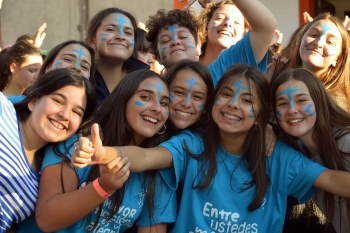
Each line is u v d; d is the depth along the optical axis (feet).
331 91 10.64
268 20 10.09
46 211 7.38
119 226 8.08
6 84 13.53
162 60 11.75
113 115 8.37
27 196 7.55
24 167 7.65
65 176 7.73
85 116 8.53
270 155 8.72
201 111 8.98
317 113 8.59
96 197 7.29
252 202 8.27
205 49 13.47
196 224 8.14
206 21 13.20
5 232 7.47
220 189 8.36
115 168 7.12
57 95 7.77
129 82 8.44
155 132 8.47
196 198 8.31
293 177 8.36
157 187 8.34
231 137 8.71
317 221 9.68
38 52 13.70
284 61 11.75
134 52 11.91
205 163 8.46
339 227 8.75
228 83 8.59
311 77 8.73
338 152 8.53
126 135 8.38
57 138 7.78
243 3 9.93
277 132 9.24
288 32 21.83
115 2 21.95
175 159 8.29
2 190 7.30
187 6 12.13
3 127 7.47
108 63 11.18
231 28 12.84
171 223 8.57
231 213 8.22
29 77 13.37
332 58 10.64
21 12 22.47
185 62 9.16
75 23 22.11
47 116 7.73
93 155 6.88
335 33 10.73
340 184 8.07
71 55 10.10
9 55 13.43
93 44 11.39
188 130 9.04
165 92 8.57
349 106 10.50
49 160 7.83
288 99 8.59
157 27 12.06
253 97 8.52
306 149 9.14
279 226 8.32
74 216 7.34
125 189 8.11
